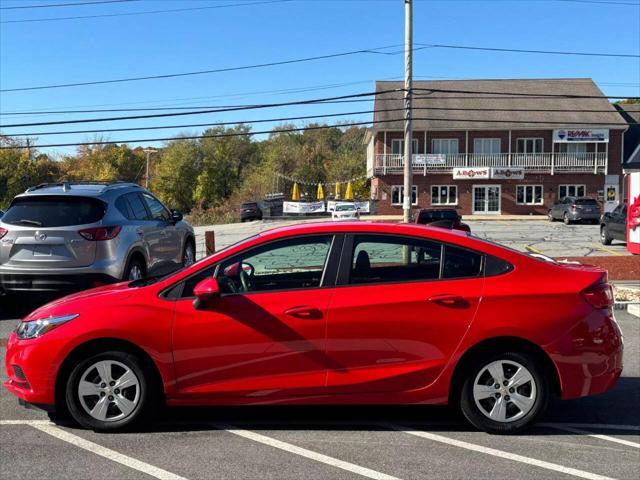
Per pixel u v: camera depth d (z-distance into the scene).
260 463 4.34
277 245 4.99
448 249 4.95
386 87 51.28
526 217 46.34
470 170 47.91
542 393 4.78
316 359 4.76
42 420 5.27
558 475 4.13
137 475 4.15
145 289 4.97
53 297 10.98
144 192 10.68
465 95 50.47
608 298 4.95
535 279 4.84
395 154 48.69
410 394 4.79
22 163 67.88
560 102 49.75
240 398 4.81
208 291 4.64
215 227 42.75
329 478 4.09
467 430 5.00
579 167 48.09
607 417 5.34
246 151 81.75
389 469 4.22
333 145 85.12
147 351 4.77
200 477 4.11
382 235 4.97
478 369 4.79
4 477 4.13
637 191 15.13
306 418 5.29
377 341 4.76
